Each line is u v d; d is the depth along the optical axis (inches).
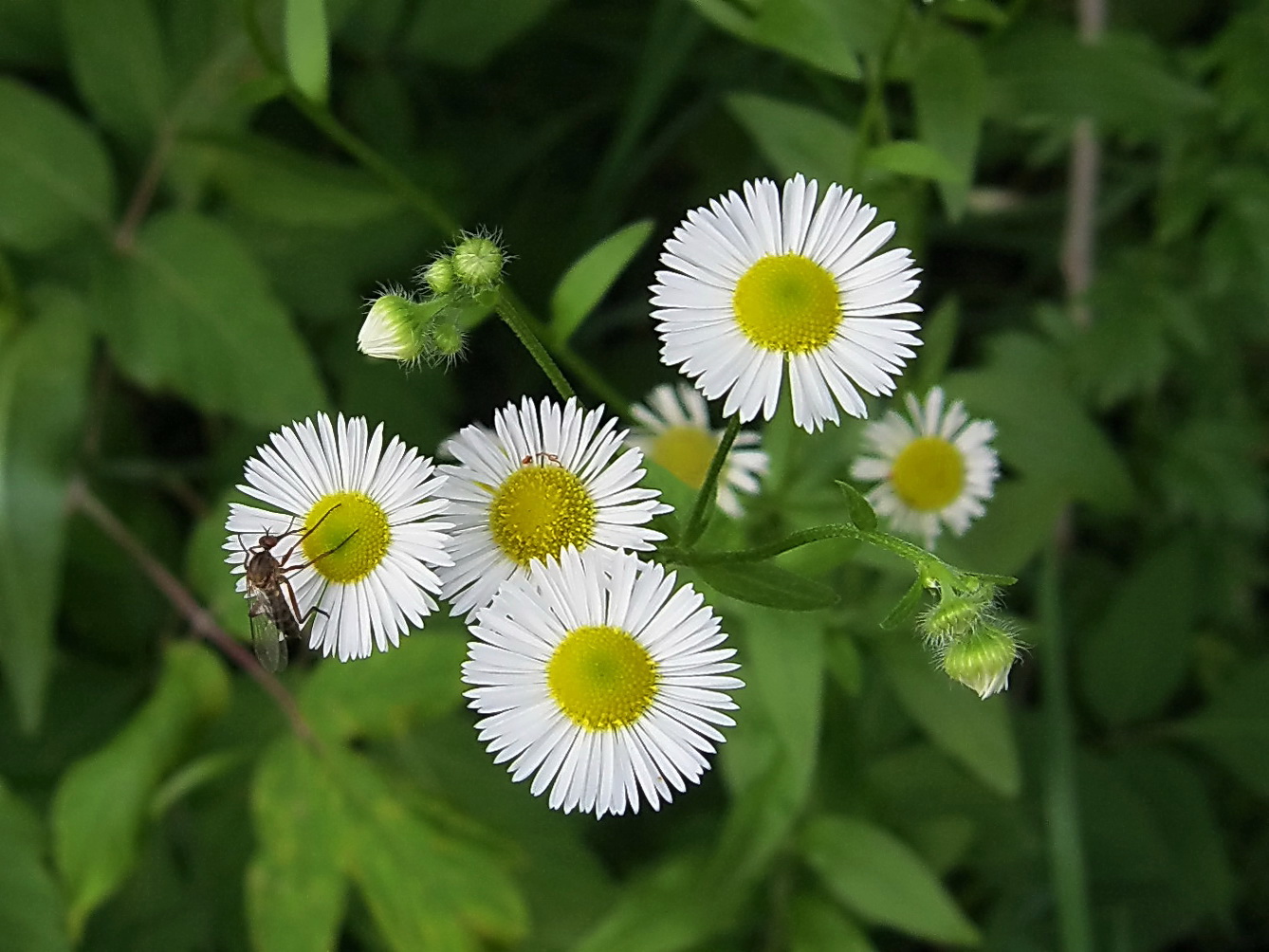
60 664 7.5
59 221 7.0
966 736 6.3
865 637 6.4
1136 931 7.6
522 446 4.7
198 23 7.3
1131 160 8.6
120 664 7.7
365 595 4.6
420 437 7.7
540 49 8.8
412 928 6.3
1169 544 8.0
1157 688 7.9
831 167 6.4
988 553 6.6
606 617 4.6
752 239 4.7
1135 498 7.3
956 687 6.4
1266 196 7.4
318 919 6.2
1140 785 7.8
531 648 4.6
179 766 6.8
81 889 6.3
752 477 6.2
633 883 6.9
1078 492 6.7
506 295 5.1
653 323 8.6
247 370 6.8
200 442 8.5
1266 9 7.4
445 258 4.9
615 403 5.8
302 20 5.8
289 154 7.1
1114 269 7.8
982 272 9.3
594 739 4.6
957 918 6.4
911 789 7.2
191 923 7.2
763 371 4.7
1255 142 7.4
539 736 4.5
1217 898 7.7
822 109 8.0
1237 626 8.4
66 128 7.0
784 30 5.9
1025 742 7.7
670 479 5.2
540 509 4.7
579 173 8.8
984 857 7.5
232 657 7.5
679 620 4.6
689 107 8.6
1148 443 8.3
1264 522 7.9
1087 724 8.0
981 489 6.1
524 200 8.7
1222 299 7.8
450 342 4.9
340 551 4.6
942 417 6.2
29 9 7.4
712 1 6.0
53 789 7.3
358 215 7.2
